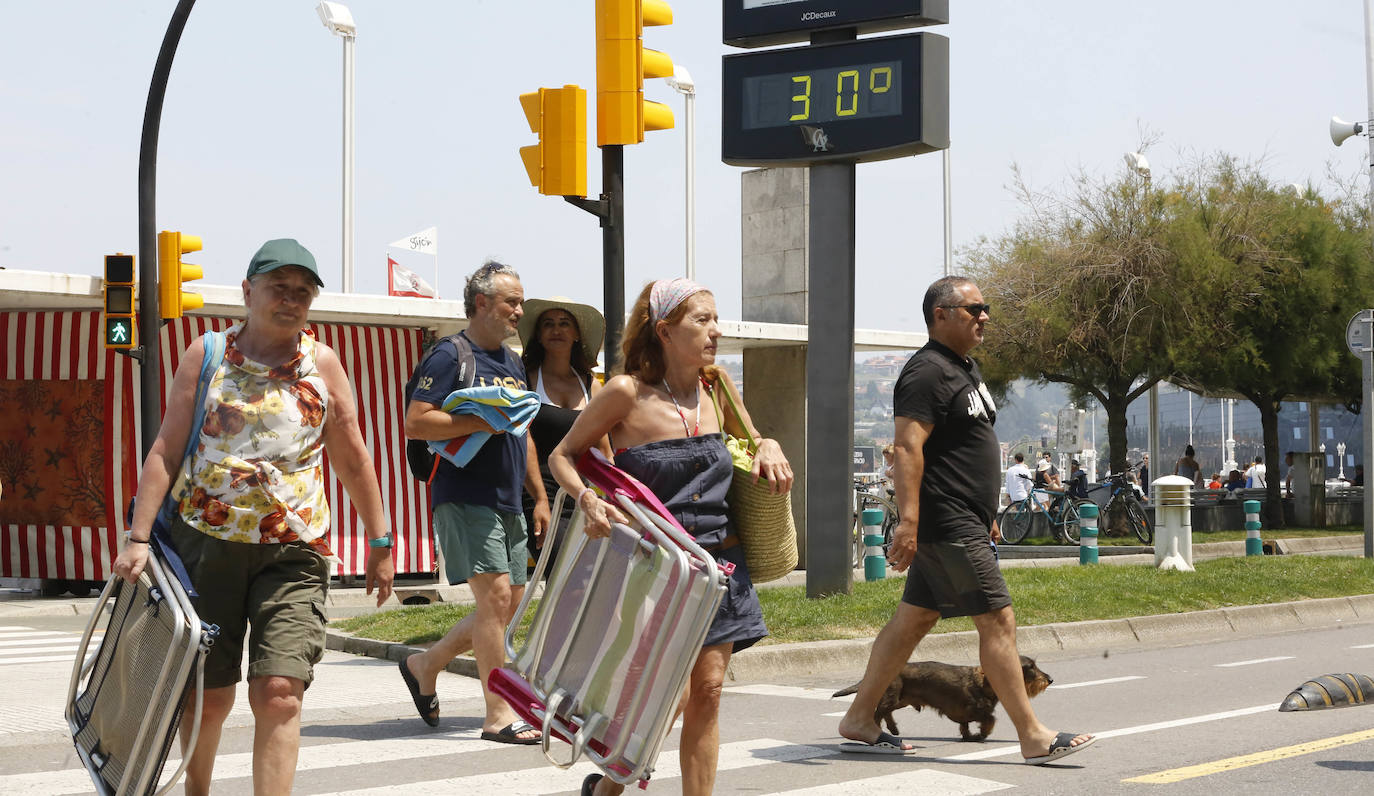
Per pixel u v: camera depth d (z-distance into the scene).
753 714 12.58
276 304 6.97
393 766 9.92
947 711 10.65
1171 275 45.66
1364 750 10.31
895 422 9.82
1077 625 18.42
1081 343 45.12
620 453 7.20
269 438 6.96
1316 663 16.20
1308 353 48.44
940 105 18.39
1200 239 45.91
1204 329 45.88
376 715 12.25
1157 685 14.31
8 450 27.00
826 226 19.17
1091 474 100.94
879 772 9.67
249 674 6.84
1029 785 9.15
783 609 17.77
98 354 26.58
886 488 36.28
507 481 10.82
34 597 26.58
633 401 7.17
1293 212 48.66
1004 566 27.61
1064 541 44.22
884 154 18.56
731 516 7.34
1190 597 20.94
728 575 6.50
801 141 18.80
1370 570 24.80
